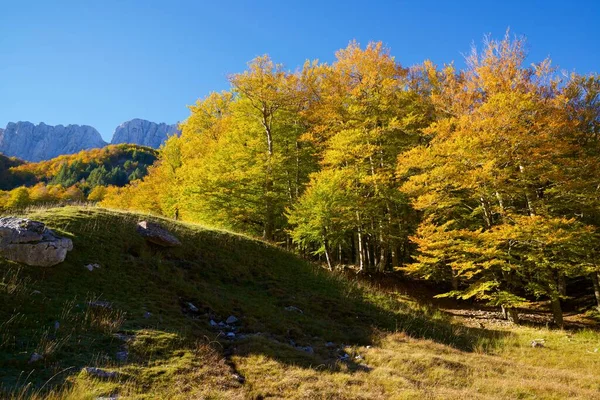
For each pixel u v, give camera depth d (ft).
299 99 87.35
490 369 32.35
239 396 21.47
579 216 67.51
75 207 55.52
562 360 38.17
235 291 47.21
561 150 53.88
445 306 72.64
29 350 23.09
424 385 26.58
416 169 71.97
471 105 61.31
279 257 62.44
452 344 42.88
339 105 83.61
